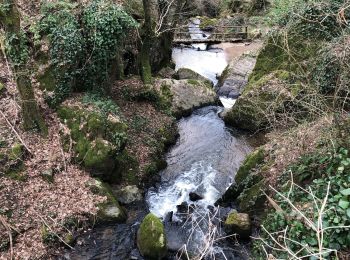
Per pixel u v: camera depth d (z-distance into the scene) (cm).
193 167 1061
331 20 989
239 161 1064
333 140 635
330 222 516
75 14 1048
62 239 768
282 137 848
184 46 2048
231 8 2606
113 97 1182
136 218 862
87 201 844
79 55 1034
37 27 1028
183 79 1446
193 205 892
